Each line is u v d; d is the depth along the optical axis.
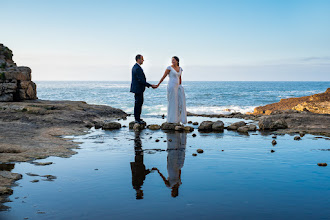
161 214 2.75
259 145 6.21
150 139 6.91
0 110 9.50
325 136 7.43
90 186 3.56
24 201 3.09
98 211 2.83
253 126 8.50
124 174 4.07
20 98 11.66
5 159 4.82
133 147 5.97
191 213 2.78
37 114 9.44
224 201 3.08
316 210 2.86
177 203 3.02
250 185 3.60
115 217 2.69
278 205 2.98
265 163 4.69
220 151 5.60
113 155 5.25
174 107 8.77
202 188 3.48
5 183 3.67
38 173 4.11
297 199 3.14
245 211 2.83
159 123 10.02
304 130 8.25
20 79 11.71
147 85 9.02
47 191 3.39
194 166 4.50
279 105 20.69
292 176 3.98
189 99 43.03
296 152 5.53
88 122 9.33
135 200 3.11
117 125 8.87
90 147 5.95
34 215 2.74
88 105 12.30
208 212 2.80
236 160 4.88
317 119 9.53
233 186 3.56
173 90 8.70
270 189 3.46
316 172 4.18
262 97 47.47
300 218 2.68
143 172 4.17
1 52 13.09
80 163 4.68
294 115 10.12
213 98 44.94
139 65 8.93
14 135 6.71
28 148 5.54
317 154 5.36
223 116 12.83
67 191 3.39
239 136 7.42
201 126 8.63
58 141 6.43
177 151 5.59
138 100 9.04
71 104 11.90
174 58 8.64
